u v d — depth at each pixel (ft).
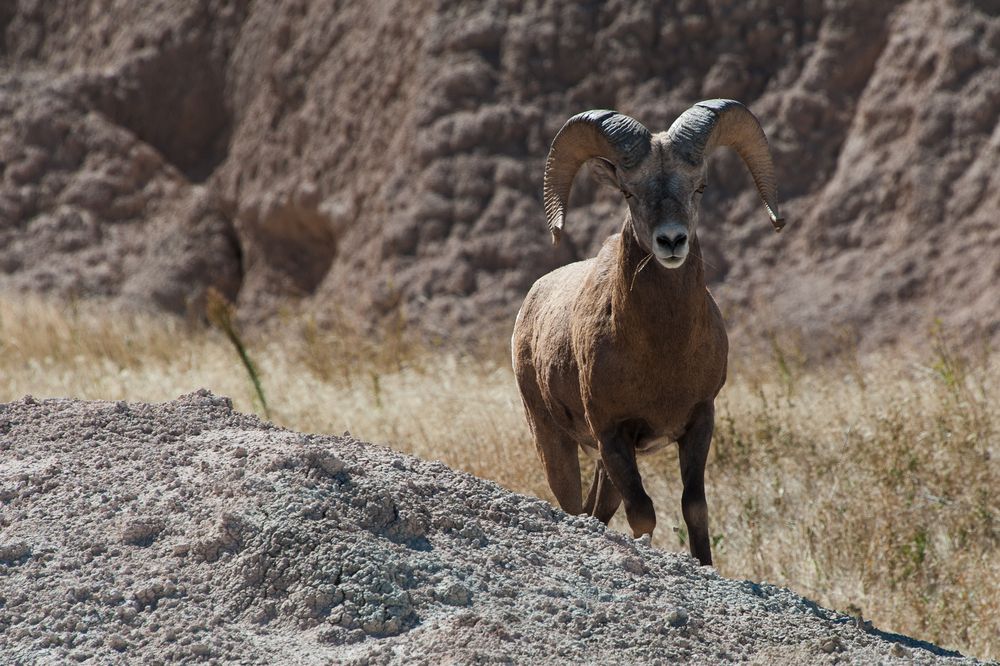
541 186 207.62
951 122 180.86
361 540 53.93
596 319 73.56
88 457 64.28
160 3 282.36
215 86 273.54
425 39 223.10
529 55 215.10
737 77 202.49
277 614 51.11
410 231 210.18
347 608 50.37
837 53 197.16
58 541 55.83
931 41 186.91
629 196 69.05
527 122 211.41
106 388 136.15
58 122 270.46
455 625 48.75
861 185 186.09
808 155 195.21
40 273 249.96
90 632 49.75
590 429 76.18
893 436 94.63
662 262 66.03
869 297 174.50
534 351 84.69
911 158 181.68
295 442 63.72
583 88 211.61
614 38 210.79
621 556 58.54
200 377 139.95
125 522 56.49
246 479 57.67
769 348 173.06
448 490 61.36
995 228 170.50
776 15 203.00
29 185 264.52
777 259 189.78
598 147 71.15
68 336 177.68
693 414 73.67
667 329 69.67
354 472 59.77
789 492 94.38
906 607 71.67
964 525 83.41
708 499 94.22
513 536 59.21
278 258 248.32
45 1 304.09
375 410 121.08
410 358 158.92
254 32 267.59
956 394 103.55
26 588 52.24
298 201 238.89
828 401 112.47
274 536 53.52
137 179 267.39
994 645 66.80
